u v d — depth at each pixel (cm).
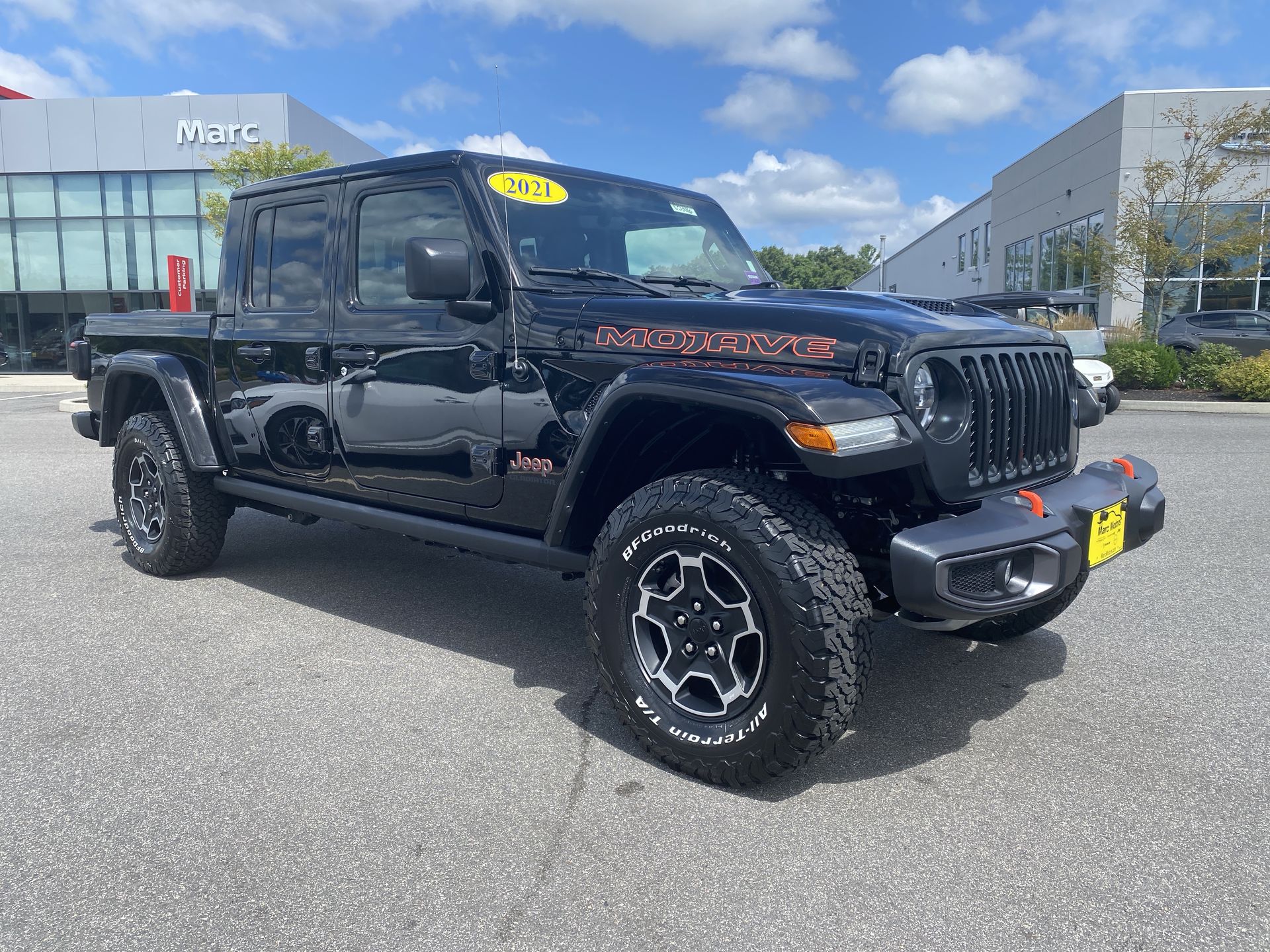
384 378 346
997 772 266
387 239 350
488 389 314
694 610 260
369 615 412
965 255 3725
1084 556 275
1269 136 1820
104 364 491
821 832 234
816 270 8862
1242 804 247
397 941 192
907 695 324
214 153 2478
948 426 256
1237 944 189
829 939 192
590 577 277
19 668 347
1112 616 407
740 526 240
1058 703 316
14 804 248
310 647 372
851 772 267
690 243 379
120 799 250
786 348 260
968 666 351
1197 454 870
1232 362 1477
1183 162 1841
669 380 252
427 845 228
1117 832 233
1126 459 324
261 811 244
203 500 450
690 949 190
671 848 227
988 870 217
